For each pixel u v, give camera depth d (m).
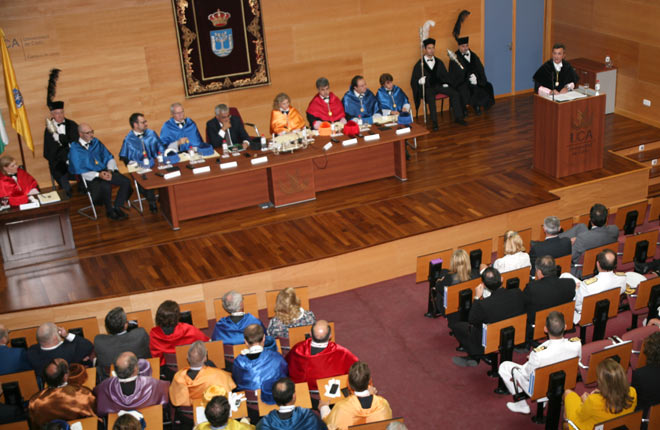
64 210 9.11
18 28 10.74
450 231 9.36
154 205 10.34
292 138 10.09
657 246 9.23
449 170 11.08
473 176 10.77
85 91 11.40
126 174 11.84
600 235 7.84
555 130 10.17
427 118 13.56
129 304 8.38
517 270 7.29
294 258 8.81
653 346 5.54
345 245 9.03
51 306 8.20
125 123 11.80
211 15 11.70
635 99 12.55
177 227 9.84
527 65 14.45
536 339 6.75
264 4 12.04
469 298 7.14
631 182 10.47
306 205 10.30
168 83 11.85
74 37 11.07
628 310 7.48
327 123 10.68
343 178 10.80
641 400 5.58
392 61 13.30
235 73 12.19
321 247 9.04
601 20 12.93
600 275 6.99
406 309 8.45
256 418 6.09
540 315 6.57
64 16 10.93
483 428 6.34
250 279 8.63
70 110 11.42
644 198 10.63
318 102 11.43
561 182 10.27
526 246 8.55
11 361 6.36
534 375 5.73
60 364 5.64
